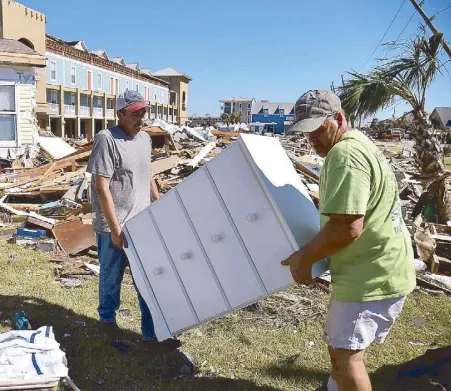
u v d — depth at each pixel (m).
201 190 3.12
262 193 2.84
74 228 7.08
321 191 2.47
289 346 4.01
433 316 4.79
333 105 2.43
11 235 7.34
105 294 3.83
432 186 8.23
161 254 3.42
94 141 3.54
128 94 3.53
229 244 3.05
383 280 2.39
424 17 8.34
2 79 14.16
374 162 2.29
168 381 3.42
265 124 97.38
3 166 13.71
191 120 93.56
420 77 8.27
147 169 3.81
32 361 3.16
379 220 2.33
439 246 7.14
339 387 2.58
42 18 29.28
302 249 2.44
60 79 40.41
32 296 4.81
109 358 3.65
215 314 3.21
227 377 3.51
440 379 2.99
